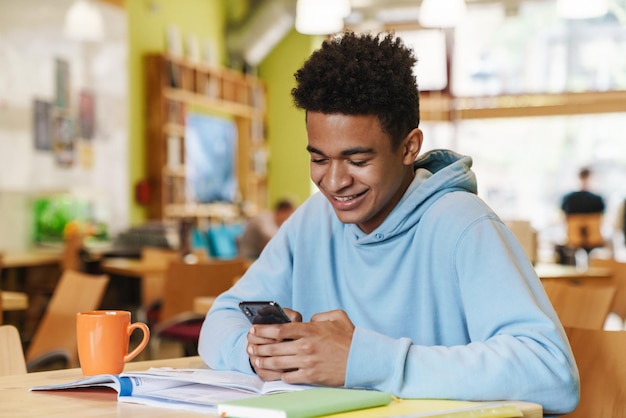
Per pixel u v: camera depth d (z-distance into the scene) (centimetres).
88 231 802
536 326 137
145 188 958
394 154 148
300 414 111
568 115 1098
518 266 147
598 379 176
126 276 736
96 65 879
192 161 1060
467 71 1147
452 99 1135
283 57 1203
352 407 118
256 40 1124
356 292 165
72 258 713
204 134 1088
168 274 467
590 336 178
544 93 1109
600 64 1113
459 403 126
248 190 1162
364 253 164
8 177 768
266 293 177
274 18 1109
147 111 983
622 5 1104
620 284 493
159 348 667
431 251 156
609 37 1110
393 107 144
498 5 1021
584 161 1141
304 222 179
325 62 143
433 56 1140
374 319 161
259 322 139
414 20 1115
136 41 970
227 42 1134
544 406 131
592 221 954
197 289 462
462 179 160
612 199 1131
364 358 130
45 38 814
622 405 172
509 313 139
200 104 1051
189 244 786
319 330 134
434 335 156
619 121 1127
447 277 153
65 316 325
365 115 142
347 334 134
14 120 775
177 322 442
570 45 1123
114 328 148
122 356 150
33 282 735
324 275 172
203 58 1088
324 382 131
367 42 145
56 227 811
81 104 856
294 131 1197
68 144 838
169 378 132
